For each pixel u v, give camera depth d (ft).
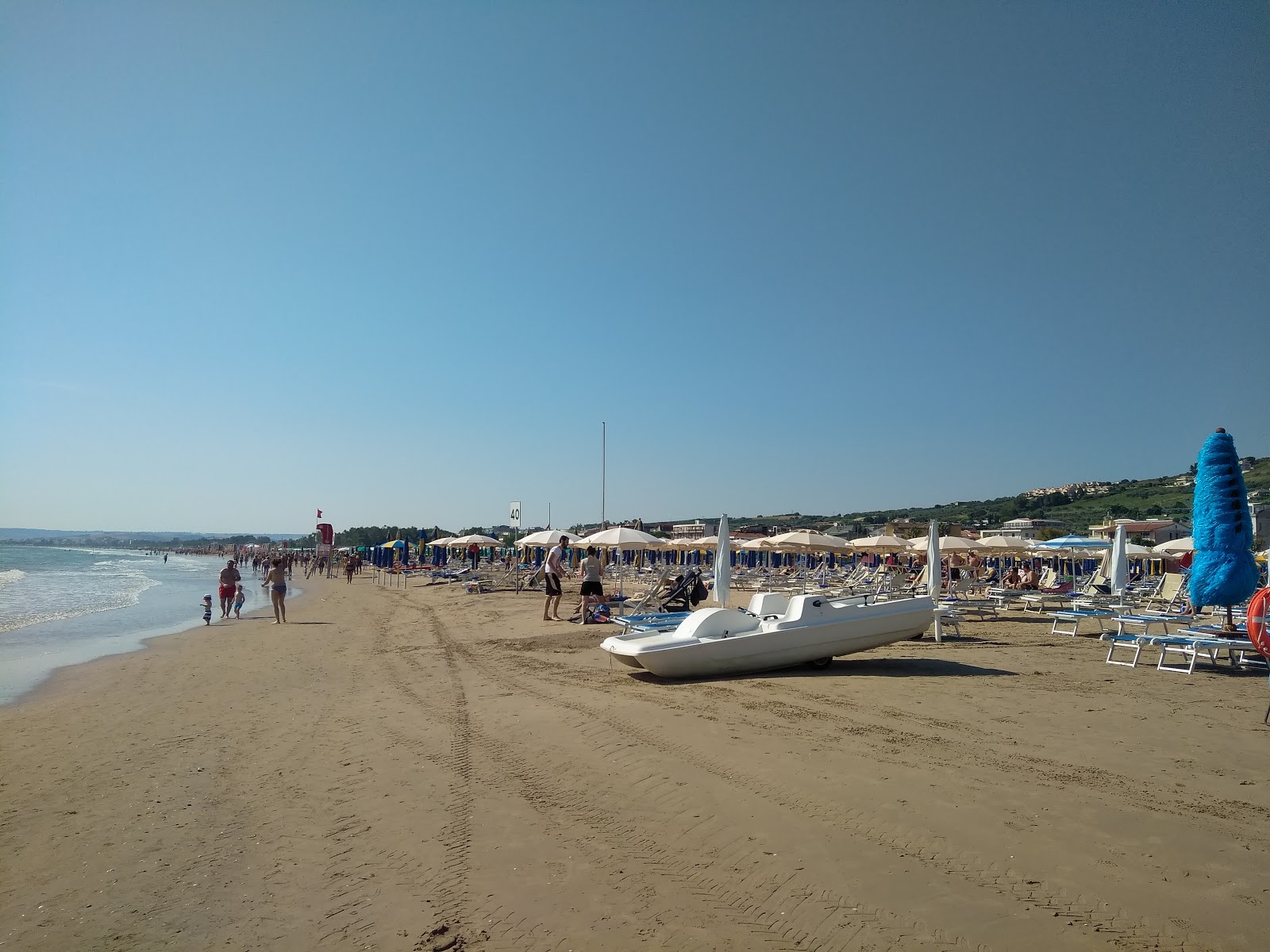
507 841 14.64
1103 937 10.49
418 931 11.47
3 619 73.10
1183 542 70.03
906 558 120.88
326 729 24.30
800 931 10.93
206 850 14.89
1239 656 33.27
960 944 10.42
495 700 27.73
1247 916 10.96
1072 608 56.39
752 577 107.65
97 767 20.95
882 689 28.17
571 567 135.33
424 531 220.02
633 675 32.53
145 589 129.90
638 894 12.30
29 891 13.35
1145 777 17.17
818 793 16.35
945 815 14.99
